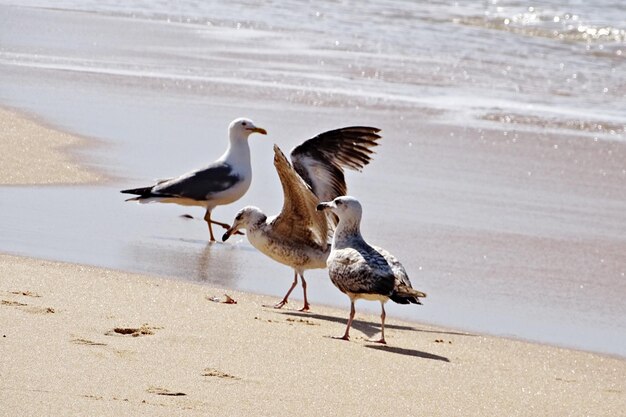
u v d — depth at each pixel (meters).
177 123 21.23
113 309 11.02
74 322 10.34
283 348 10.41
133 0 36.56
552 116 23.89
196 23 33.12
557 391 10.02
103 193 16.47
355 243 11.19
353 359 10.31
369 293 10.70
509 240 15.48
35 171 17.25
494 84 26.77
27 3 34.22
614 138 22.44
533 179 19.20
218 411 8.41
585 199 18.14
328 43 30.84
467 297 13.00
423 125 22.50
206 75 25.81
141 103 22.69
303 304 12.53
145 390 8.70
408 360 10.50
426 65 28.48
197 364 9.57
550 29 33.56
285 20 34.22
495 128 22.64
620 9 36.41
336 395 9.18
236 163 15.77
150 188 15.37
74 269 12.50
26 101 22.02
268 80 25.66
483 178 19.00
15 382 8.55
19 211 15.02
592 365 10.93
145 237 14.62
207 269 13.43
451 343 11.30
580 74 28.34
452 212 16.72
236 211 16.61
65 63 26.14
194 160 18.66
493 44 31.53
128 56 27.55
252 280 13.23
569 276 14.07
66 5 34.56
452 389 9.73
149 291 11.95
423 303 12.70
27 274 12.02
